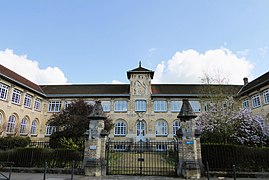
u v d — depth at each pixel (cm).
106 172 1130
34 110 2975
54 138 1780
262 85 2475
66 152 1255
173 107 3098
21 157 1275
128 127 2992
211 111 1986
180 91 3272
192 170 1023
